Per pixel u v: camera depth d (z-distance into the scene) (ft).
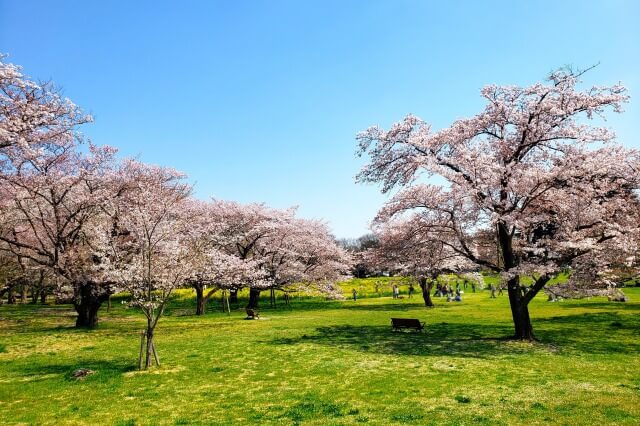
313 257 163.12
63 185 91.09
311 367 51.85
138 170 104.32
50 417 34.78
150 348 54.44
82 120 76.69
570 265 63.41
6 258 110.11
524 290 73.10
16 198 85.92
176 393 41.55
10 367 54.54
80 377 48.01
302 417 33.45
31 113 66.44
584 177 62.13
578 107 63.87
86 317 98.32
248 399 39.24
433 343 67.46
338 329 86.48
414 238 76.95
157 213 69.36
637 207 67.77
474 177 65.46
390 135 70.49
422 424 31.17
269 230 147.95
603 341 67.36
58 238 89.61
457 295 153.79
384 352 60.44
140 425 32.65
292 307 149.38
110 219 90.17
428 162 64.59
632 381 43.37
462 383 43.16
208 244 79.00
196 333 84.23
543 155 70.33
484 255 94.84
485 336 73.77
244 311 136.67
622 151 63.05
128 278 54.95
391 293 204.95
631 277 70.79
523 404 35.81
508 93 68.28
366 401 37.68
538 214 68.80
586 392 39.19
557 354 57.52
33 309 152.76
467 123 70.69
